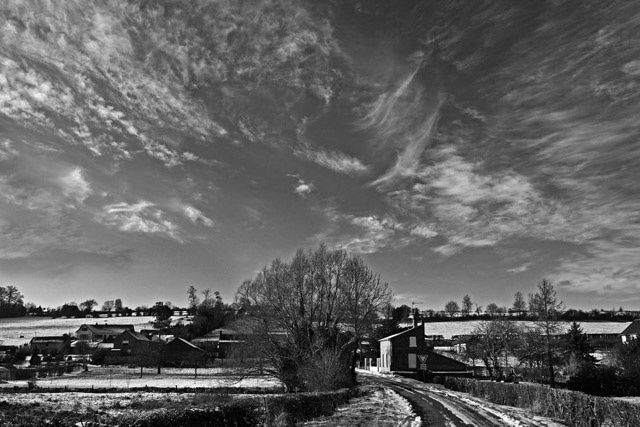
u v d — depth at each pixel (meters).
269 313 56.88
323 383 46.31
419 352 92.56
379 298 63.12
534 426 26.41
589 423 25.95
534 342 81.38
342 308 59.22
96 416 22.11
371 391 51.66
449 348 122.75
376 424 27.30
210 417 21.80
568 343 80.50
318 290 58.88
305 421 28.42
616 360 64.44
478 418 30.25
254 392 53.34
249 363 57.44
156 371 101.50
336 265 60.78
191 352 116.62
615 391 52.03
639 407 22.00
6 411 26.03
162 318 197.62
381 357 102.31
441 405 37.66
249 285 58.72
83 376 89.50
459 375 78.12
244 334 57.72
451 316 190.12
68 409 30.89
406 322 133.75
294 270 59.34
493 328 81.88
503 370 81.31
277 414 26.44
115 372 99.75
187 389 56.88
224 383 71.38
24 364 118.75
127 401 40.78
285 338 56.94
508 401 39.19
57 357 130.25
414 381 71.75
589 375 53.91
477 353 85.56
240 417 23.62
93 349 145.00
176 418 20.25
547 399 32.09
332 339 57.12
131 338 136.12
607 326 146.38
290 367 56.19
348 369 54.94
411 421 28.56
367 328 62.12
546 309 70.75
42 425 18.81
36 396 47.66
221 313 163.38
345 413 32.31
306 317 57.47
